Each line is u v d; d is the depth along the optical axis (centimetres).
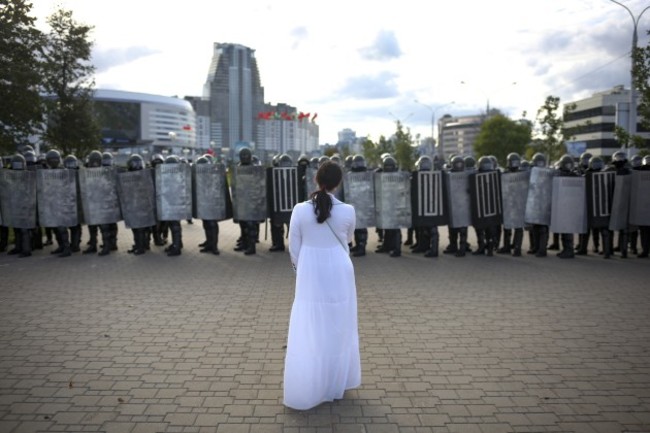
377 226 1105
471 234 1534
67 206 1096
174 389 437
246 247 1180
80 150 2009
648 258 1076
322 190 401
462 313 670
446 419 386
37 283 842
